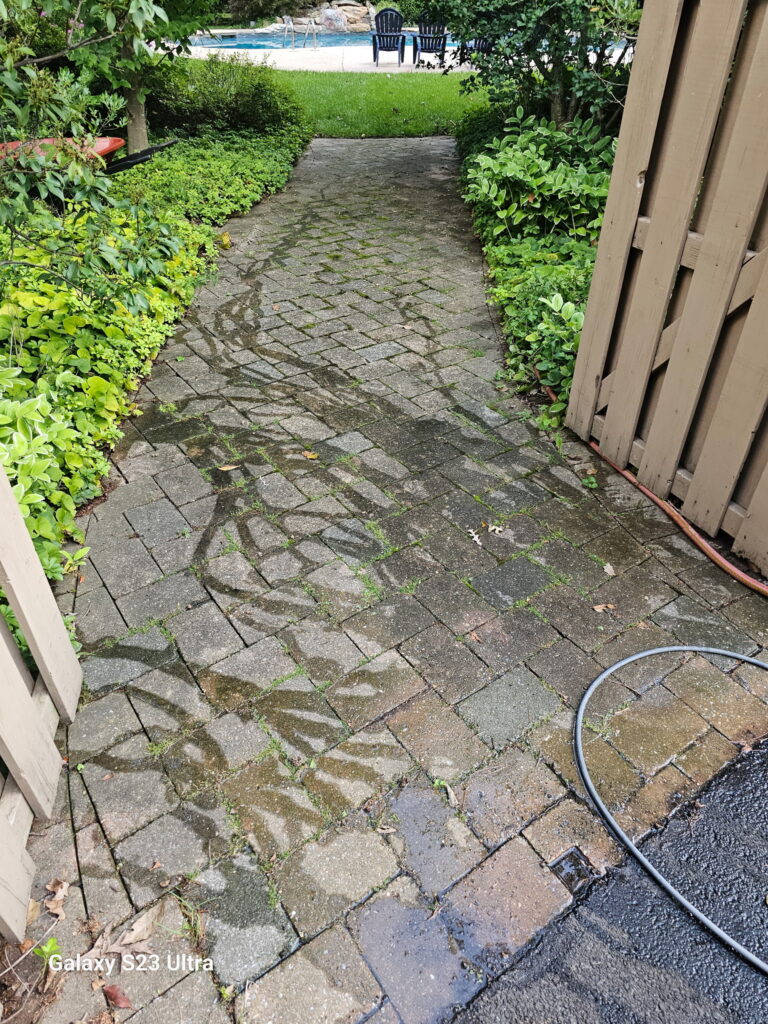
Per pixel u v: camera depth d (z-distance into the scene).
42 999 1.53
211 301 4.92
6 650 1.71
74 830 1.84
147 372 3.97
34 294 3.53
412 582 2.62
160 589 2.60
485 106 9.61
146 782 1.95
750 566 2.65
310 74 13.71
